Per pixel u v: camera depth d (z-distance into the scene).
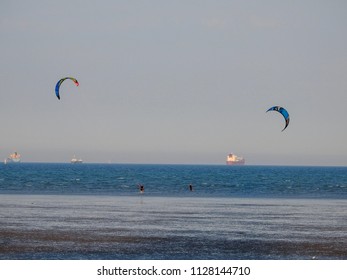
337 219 110.50
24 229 88.44
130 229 90.81
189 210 124.94
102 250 72.19
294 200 164.50
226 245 77.06
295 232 90.50
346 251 74.75
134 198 163.12
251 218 109.56
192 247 75.12
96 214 112.75
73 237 81.69
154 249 73.38
